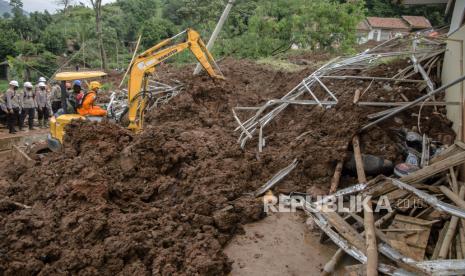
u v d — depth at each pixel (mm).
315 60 14586
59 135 8289
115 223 5270
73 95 8859
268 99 10172
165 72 14938
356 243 4695
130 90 8570
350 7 17531
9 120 11453
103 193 5789
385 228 5102
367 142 6758
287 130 8250
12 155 9117
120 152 7023
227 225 5586
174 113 9938
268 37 17141
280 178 6781
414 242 4715
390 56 8844
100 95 12898
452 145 6199
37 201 5934
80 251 4750
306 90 8969
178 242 5098
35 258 4680
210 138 8102
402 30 29828
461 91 6484
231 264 4973
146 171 6613
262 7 17828
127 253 4738
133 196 6172
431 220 5070
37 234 5082
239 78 12141
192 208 5828
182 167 6836
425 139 6629
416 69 8086
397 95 7598
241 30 20031
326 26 16562
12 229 5039
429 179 5754
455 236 4691
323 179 6617
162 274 4547
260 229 5789
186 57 18500
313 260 5098
